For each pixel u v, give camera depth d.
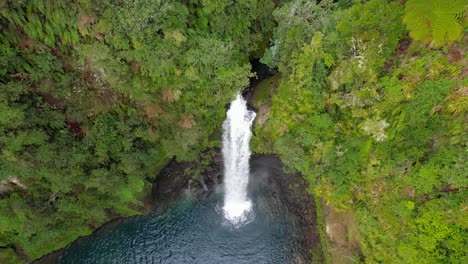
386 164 19.16
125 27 18.22
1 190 21.78
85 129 22.41
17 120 18.78
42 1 17.66
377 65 17.48
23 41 18.88
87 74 21.34
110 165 23.28
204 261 24.33
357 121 19.75
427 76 16.50
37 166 20.81
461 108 15.84
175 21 20.05
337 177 20.98
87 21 18.47
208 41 21.06
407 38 17.77
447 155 16.59
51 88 20.44
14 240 23.31
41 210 21.94
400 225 18.67
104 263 24.53
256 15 24.42
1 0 17.06
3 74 18.55
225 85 23.25
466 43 15.38
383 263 19.44
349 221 22.06
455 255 16.50
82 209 23.23
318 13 20.38
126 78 21.05
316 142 20.97
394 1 17.30
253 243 24.77
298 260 23.69
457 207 16.52
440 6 12.79
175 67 21.64
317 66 19.56
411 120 17.31
